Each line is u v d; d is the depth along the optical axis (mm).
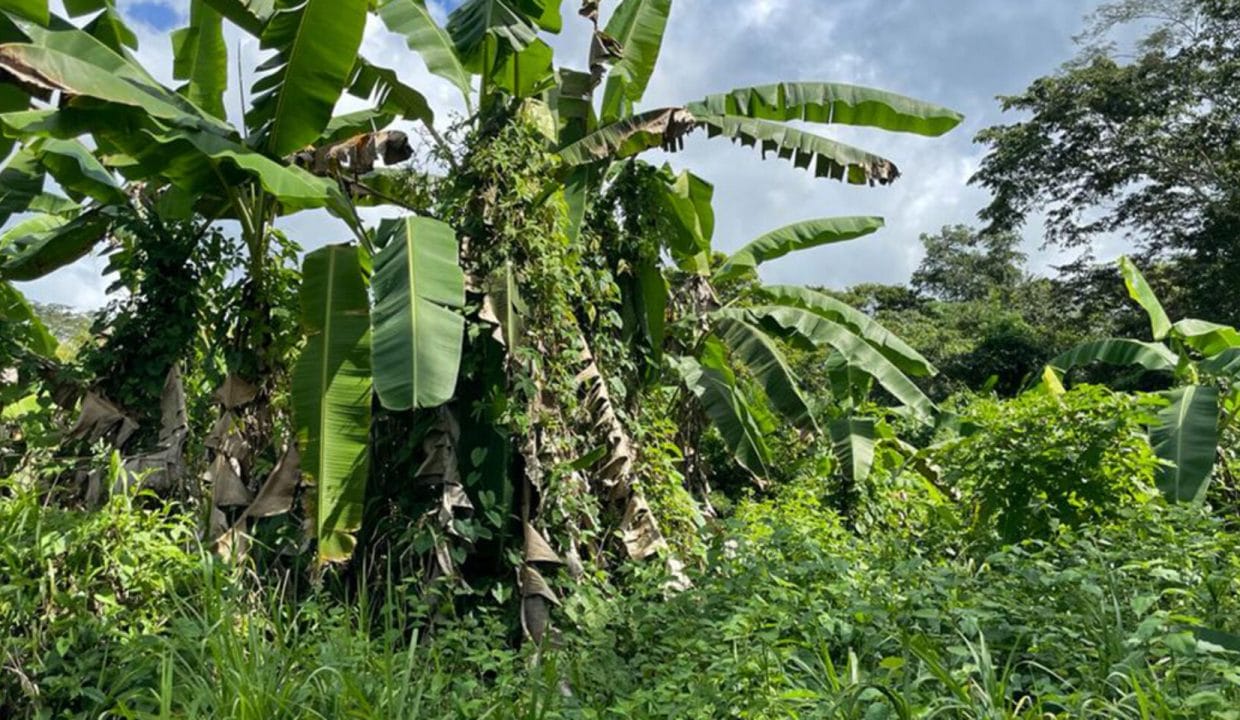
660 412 8742
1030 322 33500
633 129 7891
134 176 7402
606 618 5641
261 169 6121
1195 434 8250
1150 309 10719
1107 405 7566
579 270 7301
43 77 5582
